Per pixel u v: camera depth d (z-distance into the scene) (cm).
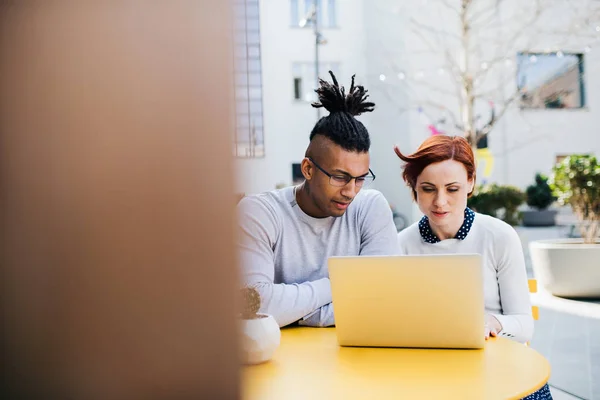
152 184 76
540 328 520
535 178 1404
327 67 1482
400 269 159
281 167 1447
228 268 78
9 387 78
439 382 134
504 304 208
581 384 358
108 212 77
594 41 1054
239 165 78
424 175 209
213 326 78
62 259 77
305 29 1473
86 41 76
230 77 76
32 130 76
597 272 304
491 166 1219
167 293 78
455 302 157
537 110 1384
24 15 76
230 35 76
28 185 77
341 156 195
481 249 211
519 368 143
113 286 77
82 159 76
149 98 76
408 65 1342
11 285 77
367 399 124
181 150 76
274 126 1448
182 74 76
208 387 78
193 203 77
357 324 166
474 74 947
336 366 150
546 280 323
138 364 78
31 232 77
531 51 1157
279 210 211
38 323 78
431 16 1308
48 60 76
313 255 213
